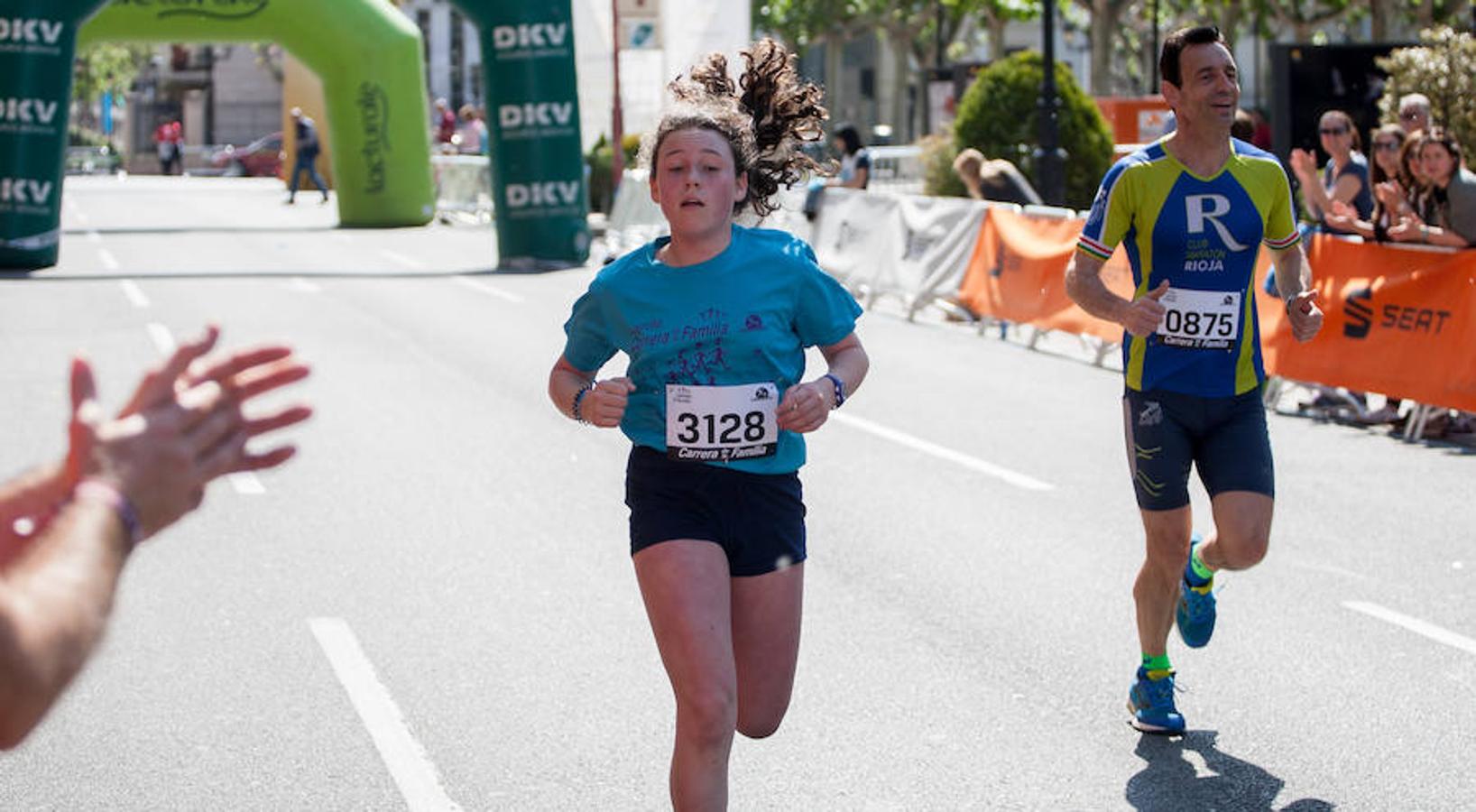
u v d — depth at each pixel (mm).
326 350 18266
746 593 5309
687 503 5227
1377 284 14008
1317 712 7254
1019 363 18234
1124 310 6648
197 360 2369
